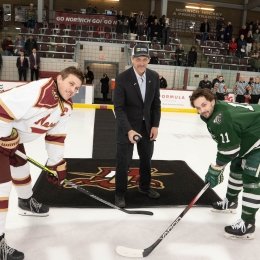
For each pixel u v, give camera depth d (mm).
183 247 2467
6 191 2125
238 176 2898
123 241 2506
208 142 5984
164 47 13266
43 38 13008
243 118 2355
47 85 2066
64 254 2301
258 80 10133
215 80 10250
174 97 9477
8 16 16094
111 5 17500
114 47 12883
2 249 2160
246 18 18734
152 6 17672
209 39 15266
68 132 6102
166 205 3092
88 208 2980
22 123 2139
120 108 2914
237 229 2582
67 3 17031
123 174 2963
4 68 11594
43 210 2781
